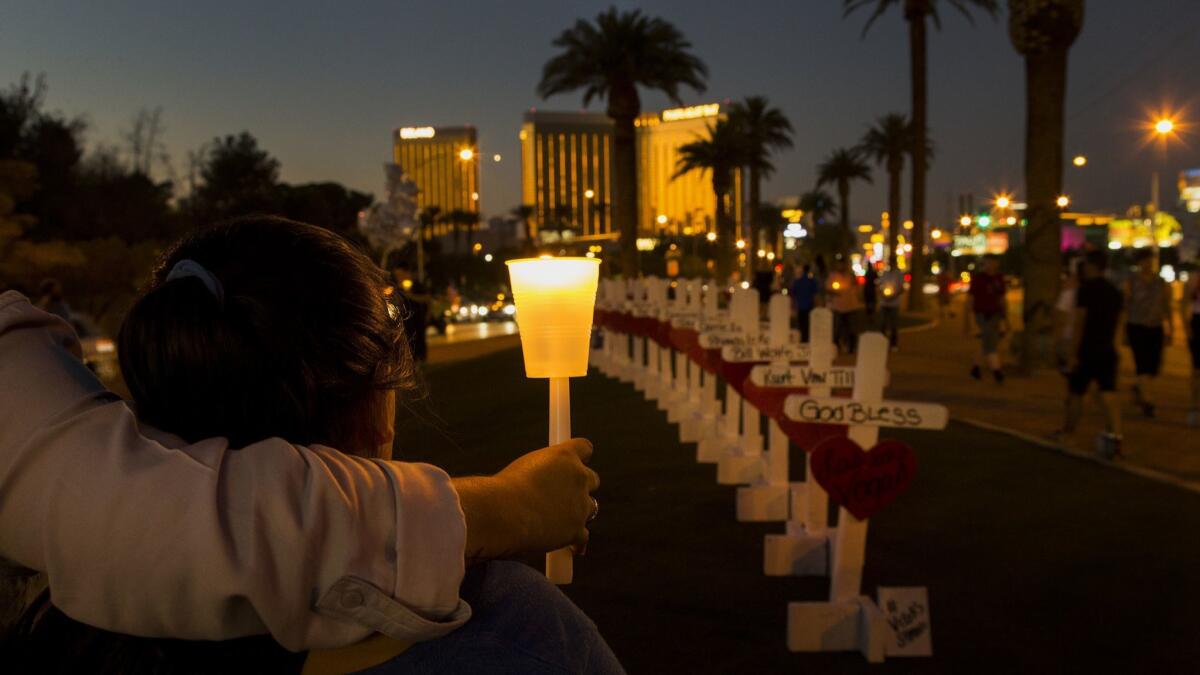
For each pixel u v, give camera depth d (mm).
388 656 799
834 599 4266
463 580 873
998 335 14062
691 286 12125
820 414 4195
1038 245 15102
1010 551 5555
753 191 60562
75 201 36406
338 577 711
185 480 703
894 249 48844
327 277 892
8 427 748
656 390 12477
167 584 682
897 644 4102
